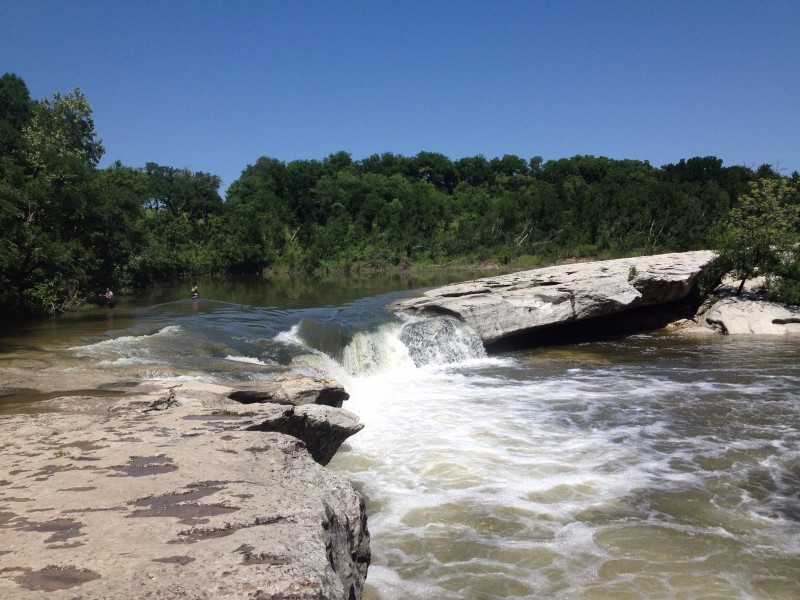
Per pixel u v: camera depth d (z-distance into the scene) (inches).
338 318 861.8
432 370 791.7
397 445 487.5
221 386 447.8
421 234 2787.9
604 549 319.6
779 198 1084.5
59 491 217.5
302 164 3641.7
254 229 2498.8
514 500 380.8
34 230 930.1
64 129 1626.5
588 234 2571.4
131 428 316.5
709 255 1156.5
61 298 979.3
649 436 502.3
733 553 314.7
